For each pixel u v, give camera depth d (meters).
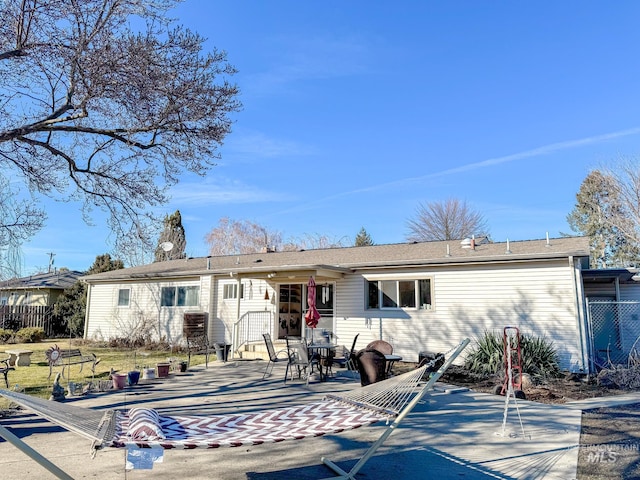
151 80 7.50
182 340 17.73
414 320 13.59
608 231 30.36
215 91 8.27
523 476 4.36
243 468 4.59
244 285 16.92
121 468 4.51
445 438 5.70
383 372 8.21
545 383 9.82
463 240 14.91
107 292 20.83
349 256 16.61
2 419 6.66
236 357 15.01
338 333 14.77
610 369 10.41
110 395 8.54
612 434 5.82
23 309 23.06
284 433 3.78
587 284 15.27
